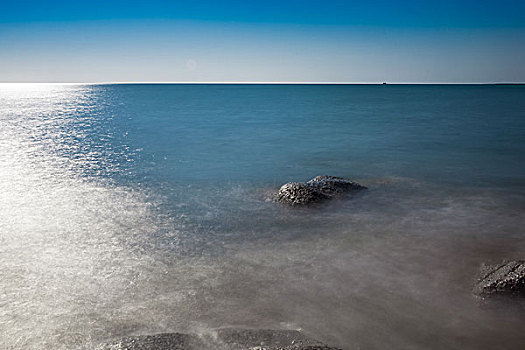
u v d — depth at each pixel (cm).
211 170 1490
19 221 855
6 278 586
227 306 512
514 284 539
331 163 1633
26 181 1266
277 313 497
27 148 1997
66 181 1275
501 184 1254
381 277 599
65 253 684
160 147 2059
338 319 484
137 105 5922
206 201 1042
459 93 11356
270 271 618
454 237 776
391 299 533
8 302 519
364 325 472
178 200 1051
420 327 469
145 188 1191
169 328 463
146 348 416
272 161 1684
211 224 852
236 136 2486
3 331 455
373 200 1053
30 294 540
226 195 1108
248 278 593
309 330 461
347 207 984
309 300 529
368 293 549
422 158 1733
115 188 1186
